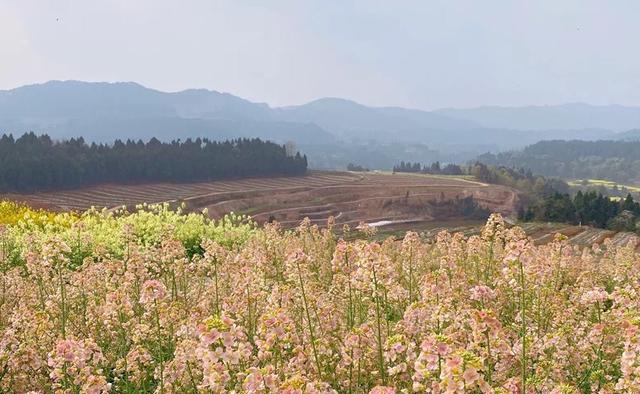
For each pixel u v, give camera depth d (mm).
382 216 152750
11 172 122000
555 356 8094
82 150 149750
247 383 6000
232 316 9727
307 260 8852
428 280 9234
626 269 13969
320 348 7902
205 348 6617
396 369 7148
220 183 169625
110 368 9336
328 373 7797
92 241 22203
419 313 7992
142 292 8445
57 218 29266
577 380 7977
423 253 16938
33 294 12094
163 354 8969
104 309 9820
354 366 7852
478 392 6070
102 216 29047
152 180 158750
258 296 9664
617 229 80812
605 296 9031
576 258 18141
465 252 15750
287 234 22172
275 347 7367
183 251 12461
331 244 21156
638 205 91500
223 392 6555
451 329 7922
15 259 19141
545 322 9914
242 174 184250
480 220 147250
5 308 11188
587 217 86625
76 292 11719
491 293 8172
